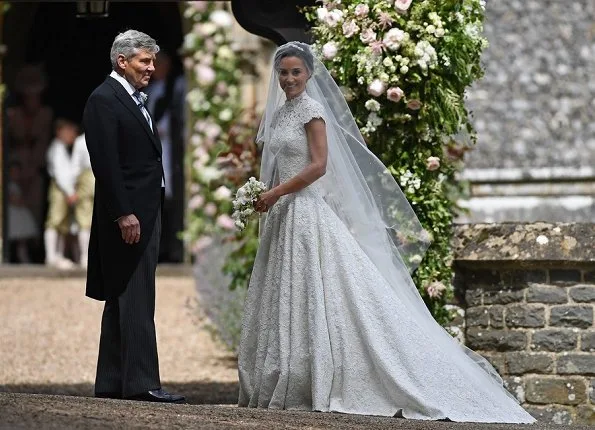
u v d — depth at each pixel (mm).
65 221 52156
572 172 44188
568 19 45219
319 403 22234
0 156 54812
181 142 54656
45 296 44031
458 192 30094
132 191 23250
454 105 25094
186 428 17922
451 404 22422
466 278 26312
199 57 47938
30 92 57438
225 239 33281
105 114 23188
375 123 25078
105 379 23188
